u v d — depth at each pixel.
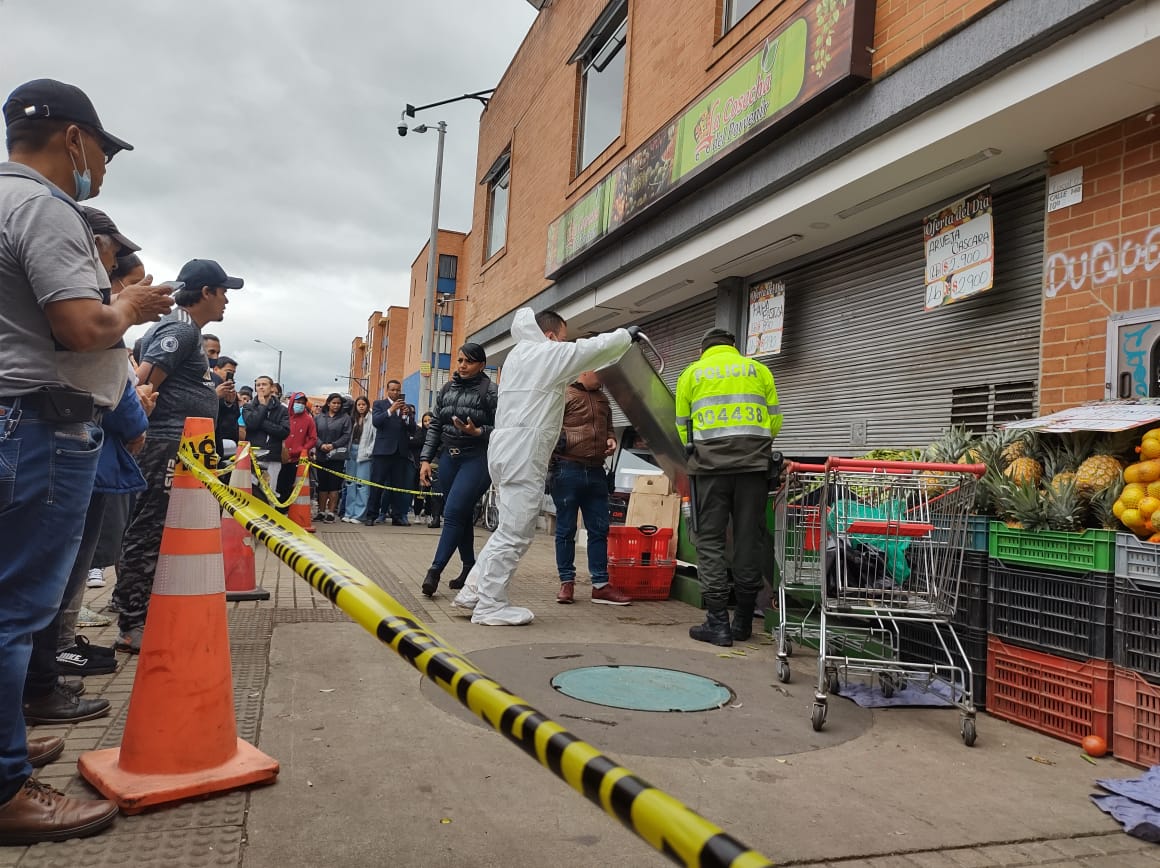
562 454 6.52
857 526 3.78
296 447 11.27
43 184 2.31
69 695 3.34
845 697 4.17
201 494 2.74
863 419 7.38
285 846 2.32
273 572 7.26
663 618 6.08
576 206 11.57
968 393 6.24
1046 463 4.09
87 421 2.38
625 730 3.47
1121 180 4.93
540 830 2.50
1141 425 3.67
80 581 3.69
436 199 18.81
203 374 4.52
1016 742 3.59
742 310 9.27
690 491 5.46
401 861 2.27
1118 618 3.42
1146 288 4.71
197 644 2.68
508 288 15.41
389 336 50.28
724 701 3.99
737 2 8.41
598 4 11.66
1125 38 4.29
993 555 4.01
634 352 6.08
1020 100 4.86
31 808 2.29
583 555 9.96
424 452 6.62
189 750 2.65
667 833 0.96
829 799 2.84
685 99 9.02
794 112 6.61
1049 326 5.27
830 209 6.91
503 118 16.50
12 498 2.21
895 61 5.85
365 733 3.28
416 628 1.56
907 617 3.78
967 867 2.40
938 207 6.57
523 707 1.24
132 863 2.19
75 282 2.22
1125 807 2.81
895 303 7.09
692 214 8.53
